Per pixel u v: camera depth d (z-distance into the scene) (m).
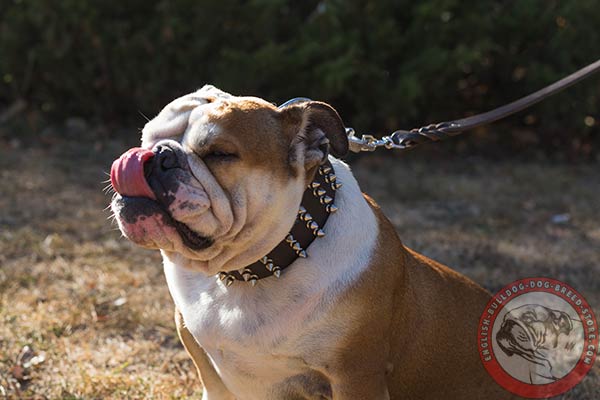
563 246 6.20
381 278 2.83
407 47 8.41
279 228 2.65
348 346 2.77
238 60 8.08
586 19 8.37
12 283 5.11
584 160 8.91
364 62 8.23
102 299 4.91
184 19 8.29
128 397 3.80
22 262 5.50
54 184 7.24
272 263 2.72
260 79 8.16
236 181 2.53
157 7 8.31
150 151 2.48
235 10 8.26
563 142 9.18
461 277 3.41
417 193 7.52
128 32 8.56
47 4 8.37
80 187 7.24
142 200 2.45
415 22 8.30
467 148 9.05
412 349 3.08
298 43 8.38
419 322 3.08
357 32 8.26
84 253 5.72
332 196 2.81
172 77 8.52
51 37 8.43
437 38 8.32
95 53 8.52
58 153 8.18
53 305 4.79
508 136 9.22
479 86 9.00
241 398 3.04
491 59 8.70
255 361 2.81
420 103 8.52
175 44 8.33
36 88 9.10
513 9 8.55
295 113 2.64
